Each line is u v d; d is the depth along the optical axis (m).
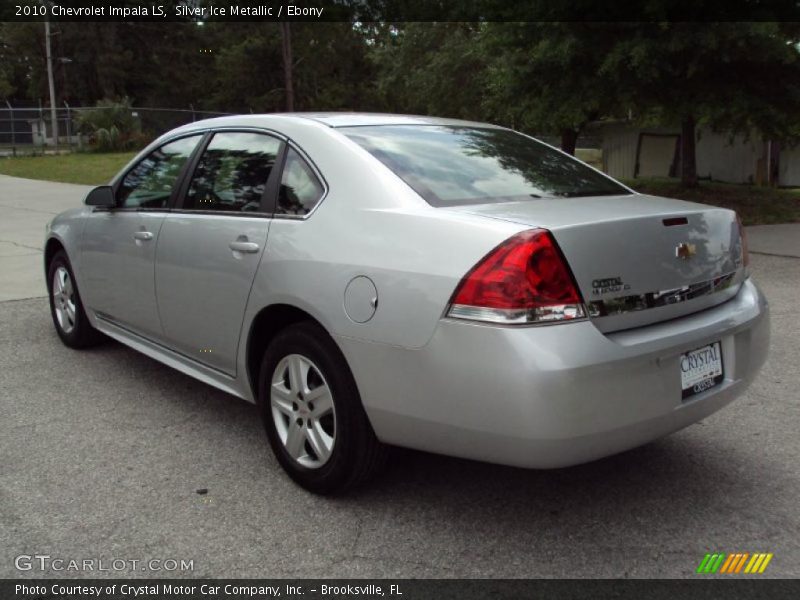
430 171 3.27
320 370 3.11
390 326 2.80
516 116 16.16
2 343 5.63
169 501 3.22
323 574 2.70
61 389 4.63
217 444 3.82
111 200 4.54
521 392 2.51
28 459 3.62
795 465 3.56
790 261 9.16
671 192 16.50
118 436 3.92
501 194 3.23
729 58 11.45
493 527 3.01
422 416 2.76
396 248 2.87
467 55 29.30
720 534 2.96
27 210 15.47
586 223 2.70
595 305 2.66
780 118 12.30
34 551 2.83
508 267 2.57
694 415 2.94
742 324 3.14
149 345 4.46
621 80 12.28
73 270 5.12
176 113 38.53
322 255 3.10
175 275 3.96
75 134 36.81
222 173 3.89
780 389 4.59
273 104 58.22
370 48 57.03
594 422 2.59
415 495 3.28
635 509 3.16
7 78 71.62
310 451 3.31
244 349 3.55
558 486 3.37
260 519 3.07
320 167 3.35
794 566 2.74
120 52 63.69
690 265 3.01
